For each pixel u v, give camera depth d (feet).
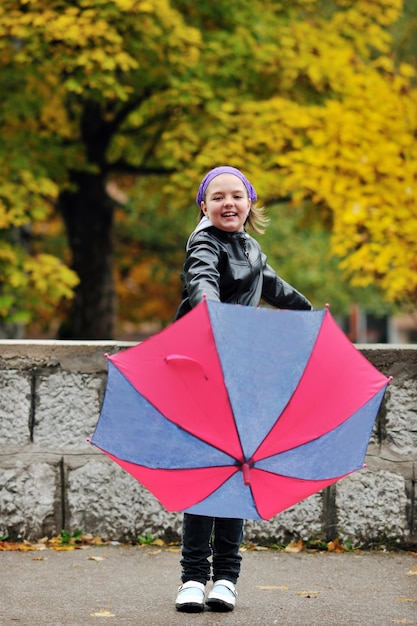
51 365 18.66
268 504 11.60
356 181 33.37
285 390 11.56
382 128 34.09
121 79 44.83
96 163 48.42
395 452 18.52
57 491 18.58
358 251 31.99
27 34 37.32
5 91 42.37
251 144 40.55
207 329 11.43
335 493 18.47
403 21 53.57
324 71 42.24
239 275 13.43
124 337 107.24
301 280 65.51
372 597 14.94
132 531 18.53
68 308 60.64
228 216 13.51
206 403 11.48
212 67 43.45
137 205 60.95
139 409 11.60
